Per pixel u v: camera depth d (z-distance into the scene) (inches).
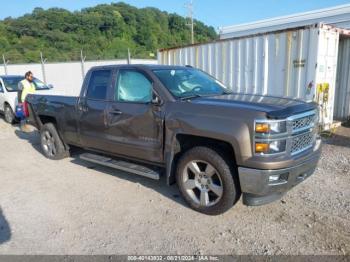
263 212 154.3
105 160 201.0
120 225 146.6
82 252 126.9
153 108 164.2
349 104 384.5
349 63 377.7
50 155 253.9
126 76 184.2
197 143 155.4
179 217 152.2
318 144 159.0
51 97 239.0
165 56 439.5
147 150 171.2
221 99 156.0
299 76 299.3
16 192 189.0
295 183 140.6
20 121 413.7
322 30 281.6
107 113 188.7
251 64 337.7
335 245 126.2
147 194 179.9
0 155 273.0
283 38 305.7
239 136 132.4
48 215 158.6
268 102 147.3
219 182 146.8
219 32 537.0
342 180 191.0
